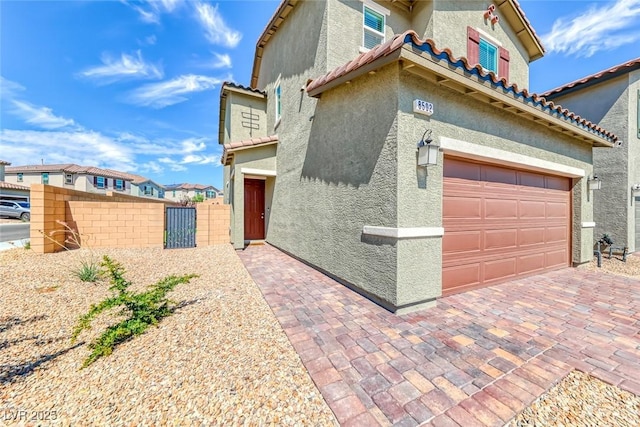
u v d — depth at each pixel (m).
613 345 3.64
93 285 5.92
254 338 3.76
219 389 2.71
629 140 10.10
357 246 5.57
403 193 4.55
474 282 5.88
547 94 12.05
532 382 2.89
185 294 5.53
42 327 3.98
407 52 4.00
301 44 8.45
